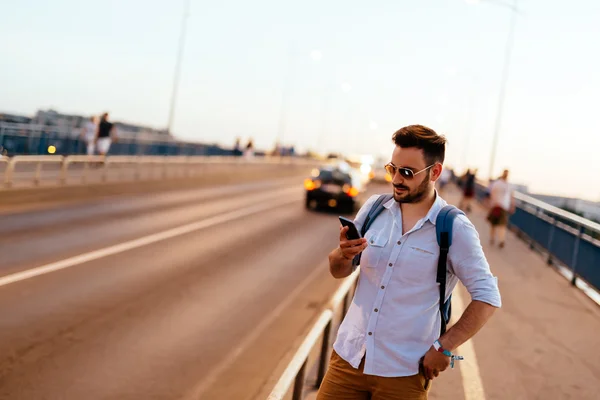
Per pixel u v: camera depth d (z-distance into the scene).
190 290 9.34
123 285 9.20
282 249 14.06
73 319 7.36
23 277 9.04
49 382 5.54
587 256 10.71
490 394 5.71
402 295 2.82
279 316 8.45
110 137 24.77
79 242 12.18
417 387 2.83
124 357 6.34
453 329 2.73
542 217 15.34
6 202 15.65
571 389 6.02
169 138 35.69
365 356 2.86
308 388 5.50
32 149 22.34
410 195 2.79
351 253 2.81
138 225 15.24
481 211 28.89
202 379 5.99
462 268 2.75
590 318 8.95
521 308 9.21
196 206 20.88
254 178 39.47
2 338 6.49
